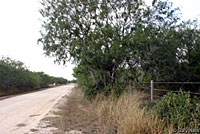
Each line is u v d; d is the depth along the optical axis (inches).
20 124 262.7
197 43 441.7
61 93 969.5
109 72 418.3
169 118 194.9
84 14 436.1
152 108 239.3
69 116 310.3
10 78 960.9
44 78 1905.8
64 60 475.5
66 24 414.6
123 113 234.4
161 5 418.0
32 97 737.0
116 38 358.3
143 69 406.9
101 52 361.7
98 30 394.3
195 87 425.4
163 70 406.6
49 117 309.1
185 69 422.9
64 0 428.8
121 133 192.2
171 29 414.0
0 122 279.0
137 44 344.5
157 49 382.6
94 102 386.6
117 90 374.6
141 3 422.3
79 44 408.8
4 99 669.3
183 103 194.7
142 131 184.9
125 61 381.1
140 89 454.6
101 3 426.6
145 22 423.5
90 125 245.3
